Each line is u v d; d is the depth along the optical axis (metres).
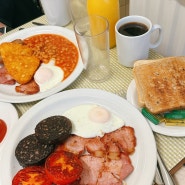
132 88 0.71
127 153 0.60
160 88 0.67
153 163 0.55
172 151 0.60
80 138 0.63
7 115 0.71
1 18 1.59
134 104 0.68
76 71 0.80
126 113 0.66
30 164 0.58
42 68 0.82
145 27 0.76
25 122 0.67
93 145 0.62
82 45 0.78
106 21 0.76
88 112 0.67
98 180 0.56
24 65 0.83
